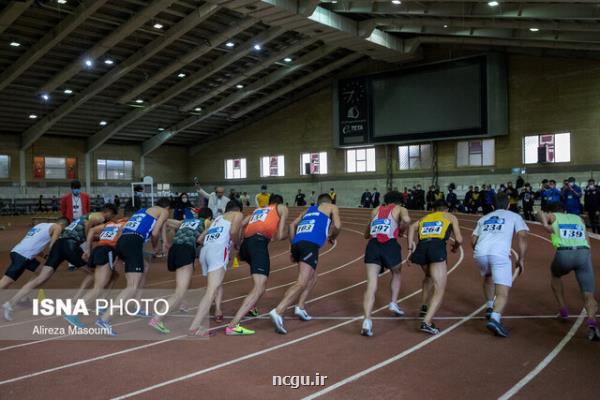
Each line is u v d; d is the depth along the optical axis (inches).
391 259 242.4
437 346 217.8
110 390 174.1
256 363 199.5
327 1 804.6
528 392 167.5
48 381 183.2
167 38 906.7
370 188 1254.9
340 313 279.7
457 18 837.8
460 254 487.8
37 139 1321.4
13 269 284.4
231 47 1024.9
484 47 1032.8
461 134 1061.8
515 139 1033.5
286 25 868.0
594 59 933.2
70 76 992.9
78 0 773.9
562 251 231.8
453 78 1069.8
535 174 1005.8
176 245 251.0
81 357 209.5
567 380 176.9
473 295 316.5
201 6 833.5
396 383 177.0
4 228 967.0
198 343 226.8
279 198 256.7
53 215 1218.0
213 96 1230.9
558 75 978.7
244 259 252.8
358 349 215.6
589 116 940.6
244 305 240.4
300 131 1390.3
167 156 1601.9
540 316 262.5
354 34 930.7
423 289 268.7
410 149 1189.7
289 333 241.3
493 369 188.9
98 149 1449.3
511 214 237.5
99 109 1230.9
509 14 720.3
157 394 170.1
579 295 308.7
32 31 847.1
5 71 960.3
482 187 976.9
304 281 245.3
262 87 1224.8
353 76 1237.7
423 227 247.9
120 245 255.9
